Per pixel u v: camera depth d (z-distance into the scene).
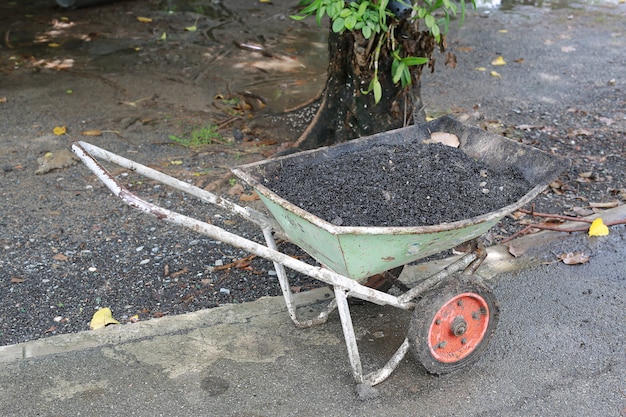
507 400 3.03
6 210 4.55
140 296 3.74
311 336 3.41
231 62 7.47
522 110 6.37
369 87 4.05
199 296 3.74
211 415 2.92
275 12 9.38
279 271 3.36
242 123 5.95
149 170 3.11
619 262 4.12
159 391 3.04
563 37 8.54
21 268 3.94
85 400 2.99
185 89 6.70
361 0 3.80
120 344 3.32
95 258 4.06
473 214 3.04
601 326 3.54
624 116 6.25
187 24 8.79
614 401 3.03
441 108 6.31
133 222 4.46
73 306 3.65
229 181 4.96
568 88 6.94
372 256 2.79
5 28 8.45
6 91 6.57
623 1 10.16
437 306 2.94
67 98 6.44
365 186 3.18
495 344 3.40
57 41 8.05
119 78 6.97
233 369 3.18
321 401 3.00
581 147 5.60
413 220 2.99
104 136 5.66
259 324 3.48
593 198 4.85
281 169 3.31
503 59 7.73
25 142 5.53
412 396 3.04
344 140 4.76
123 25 8.71
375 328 3.48
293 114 5.95
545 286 3.87
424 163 3.37
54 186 4.89
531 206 4.73
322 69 7.29
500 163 3.46
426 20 3.72
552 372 3.21
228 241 2.65
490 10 9.66
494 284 3.88
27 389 3.04
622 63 7.66
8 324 3.49
